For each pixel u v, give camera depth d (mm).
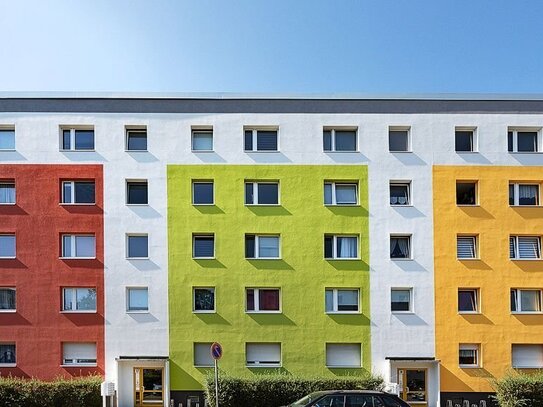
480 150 23422
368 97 23562
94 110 23125
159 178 22984
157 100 23297
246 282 22594
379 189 23219
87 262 22453
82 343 22266
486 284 22766
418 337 22469
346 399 14453
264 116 23359
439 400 22000
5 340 21891
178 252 22656
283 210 23016
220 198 23000
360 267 22828
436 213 23109
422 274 22844
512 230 23062
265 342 22375
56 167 22766
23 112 22922
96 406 20344
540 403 19938
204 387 21188
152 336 22172
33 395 19688
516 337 22453
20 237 22438
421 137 23438
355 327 22469
